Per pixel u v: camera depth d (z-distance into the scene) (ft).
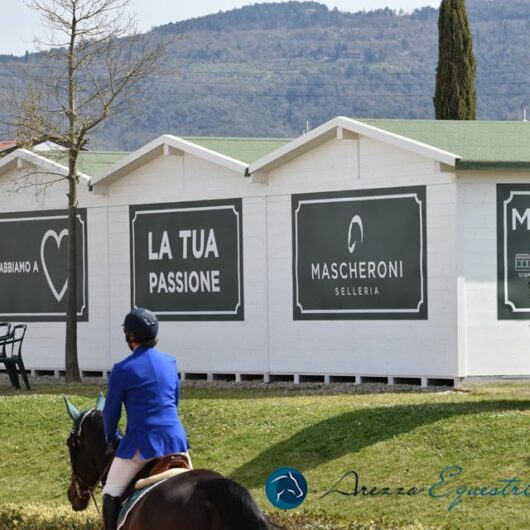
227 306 119.55
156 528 41.32
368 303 110.01
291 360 115.24
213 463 78.38
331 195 112.47
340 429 77.25
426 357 106.32
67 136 123.85
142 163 125.08
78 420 51.55
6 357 119.44
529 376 106.01
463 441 70.95
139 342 46.96
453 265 104.53
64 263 131.85
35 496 80.43
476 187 105.09
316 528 61.11
